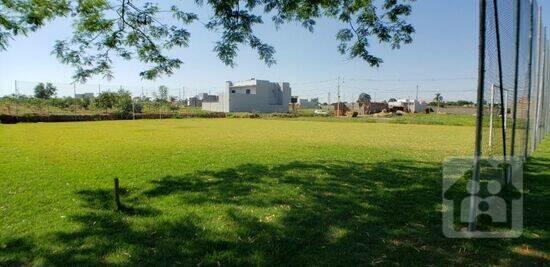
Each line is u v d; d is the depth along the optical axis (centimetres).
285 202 638
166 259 417
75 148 1371
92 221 536
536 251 437
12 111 3619
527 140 1083
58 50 898
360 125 3447
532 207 598
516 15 762
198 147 1414
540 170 917
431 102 8225
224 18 837
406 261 414
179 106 6034
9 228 506
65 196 667
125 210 588
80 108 4394
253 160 1082
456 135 2267
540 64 1377
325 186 752
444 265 404
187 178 824
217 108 7962
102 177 828
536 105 1333
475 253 432
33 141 1636
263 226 520
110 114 4159
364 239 475
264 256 422
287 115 5538
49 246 450
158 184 764
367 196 676
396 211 587
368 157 1163
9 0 850
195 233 492
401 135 2217
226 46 870
